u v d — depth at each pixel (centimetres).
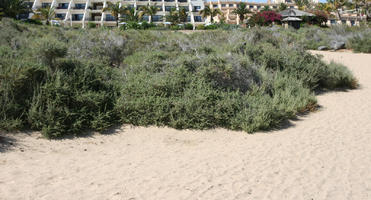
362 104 809
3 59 575
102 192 329
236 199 326
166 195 329
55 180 353
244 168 411
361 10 7750
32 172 369
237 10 7488
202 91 645
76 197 315
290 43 1246
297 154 466
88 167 399
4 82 526
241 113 614
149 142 515
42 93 543
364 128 605
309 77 924
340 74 1002
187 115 603
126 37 1405
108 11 6756
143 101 609
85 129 544
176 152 471
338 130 594
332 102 833
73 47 1027
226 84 714
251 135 563
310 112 734
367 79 1159
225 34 1459
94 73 669
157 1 7506
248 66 771
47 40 638
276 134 570
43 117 512
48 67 612
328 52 2016
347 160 443
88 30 1487
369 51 2022
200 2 7781
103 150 469
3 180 340
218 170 403
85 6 7125
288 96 735
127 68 853
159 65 793
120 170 394
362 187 361
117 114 604
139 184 354
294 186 361
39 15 5588
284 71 942
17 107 514
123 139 525
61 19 6862
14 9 4850
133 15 6038
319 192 347
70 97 559
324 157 454
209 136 553
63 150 454
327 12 7662
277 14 4331
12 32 1252
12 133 483
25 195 312
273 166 420
